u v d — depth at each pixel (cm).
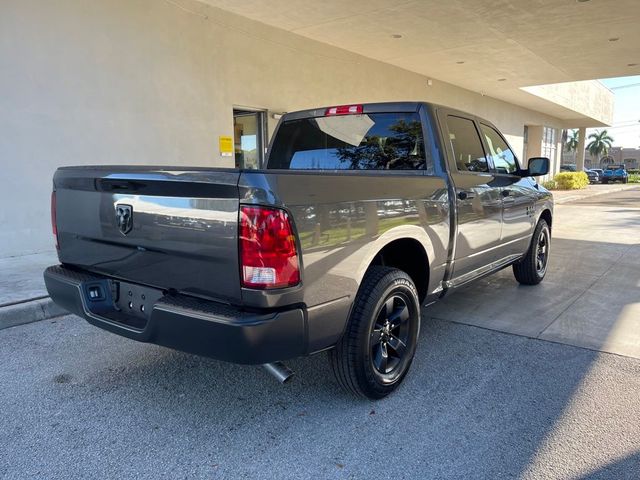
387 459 258
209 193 238
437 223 357
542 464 252
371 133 416
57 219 329
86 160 755
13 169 686
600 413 302
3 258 685
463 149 427
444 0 884
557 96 2234
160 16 823
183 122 874
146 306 285
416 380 347
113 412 304
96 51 750
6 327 450
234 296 239
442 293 389
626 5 923
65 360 381
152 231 265
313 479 242
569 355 391
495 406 311
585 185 2977
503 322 470
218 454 262
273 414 302
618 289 588
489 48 1217
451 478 242
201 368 366
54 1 698
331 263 261
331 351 299
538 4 915
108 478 243
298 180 243
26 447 268
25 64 680
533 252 580
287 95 1070
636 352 396
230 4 883
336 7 908
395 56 1292
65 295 312
